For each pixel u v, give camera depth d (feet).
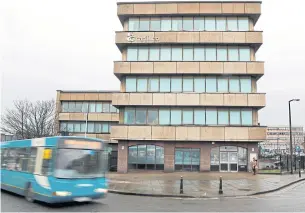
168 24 122.93
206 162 115.14
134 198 55.36
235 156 116.37
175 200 53.67
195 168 115.96
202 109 117.29
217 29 121.39
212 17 122.21
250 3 120.26
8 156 56.49
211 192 62.23
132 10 122.72
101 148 46.01
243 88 117.91
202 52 120.06
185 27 122.11
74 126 193.57
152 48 121.39
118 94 117.80
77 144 43.96
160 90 118.93
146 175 101.45
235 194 60.03
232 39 118.11
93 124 193.16
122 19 126.41
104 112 192.54
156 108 118.52
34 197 45.50
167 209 43.01
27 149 49.90
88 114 191.62
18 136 170.40
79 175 43.04
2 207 42.11
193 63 117.70
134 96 117.50
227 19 122.01
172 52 120.57
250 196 59.41
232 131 113.80
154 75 119.85
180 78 119.24
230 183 77.51
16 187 51.49
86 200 43.06
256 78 121.70
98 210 40.96
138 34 120.26
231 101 115.44
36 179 45.44
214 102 115.55
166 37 119.44
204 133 114.21
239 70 116.78
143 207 44.52
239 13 120.16
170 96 116.78
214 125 114.93
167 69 117.91
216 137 113.80
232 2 120.37
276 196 59.31
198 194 59.36
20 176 50.44
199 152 116.57
